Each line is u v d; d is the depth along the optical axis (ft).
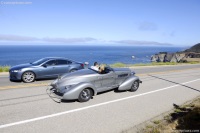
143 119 18.85
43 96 24.94
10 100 22.85
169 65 101.09
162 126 16.51
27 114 18.65
